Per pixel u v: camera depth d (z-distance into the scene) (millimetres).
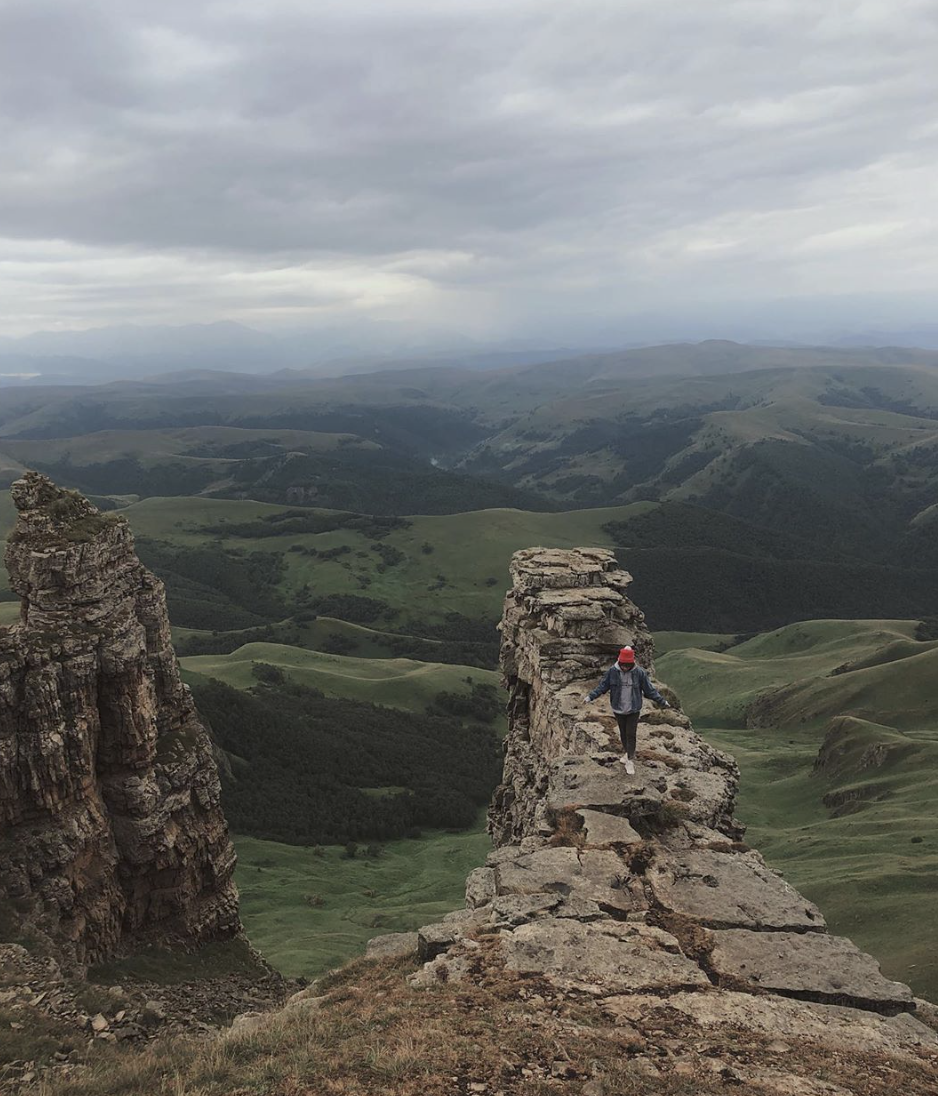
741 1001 13820
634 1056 12047
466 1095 10906
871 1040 12992
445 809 151375
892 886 83250
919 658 184750
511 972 14812
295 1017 15414
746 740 181375
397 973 16625
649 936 15992
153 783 41125
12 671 36062
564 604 39031
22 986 28312
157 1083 13883
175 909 41719
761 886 18312
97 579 40469
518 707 43625
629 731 23625
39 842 35469
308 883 109688
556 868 18688
